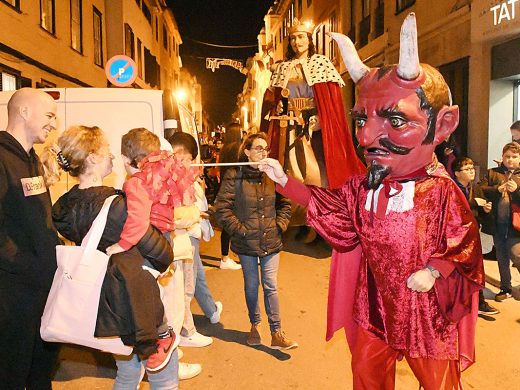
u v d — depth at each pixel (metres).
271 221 4.32
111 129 4.57
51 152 3.10
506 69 9.09
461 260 2.49
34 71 12.07
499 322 5.10
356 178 2.88
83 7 15.80
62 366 4.24
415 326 2.61
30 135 2.93
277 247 4.35
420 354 2.61
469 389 3.79
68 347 4.56
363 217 2.73
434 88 2.51
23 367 2.92
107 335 2.44
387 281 2.65
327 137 5.94
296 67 6.37
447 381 2.65
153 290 2.56
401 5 13.39
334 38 2.75
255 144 4.24
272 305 4.43
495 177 5.49
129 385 2.86
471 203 5.50
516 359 4.27
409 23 2.36
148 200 2.53
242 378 4.02
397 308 2.63
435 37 11.55
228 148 7.70
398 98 2.48
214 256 8.39
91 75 16.56
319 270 7.24
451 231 2.55
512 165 5.30
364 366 2.78
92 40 16.73
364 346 2.78
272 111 6.57
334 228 2.89
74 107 4.57
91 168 2.64
